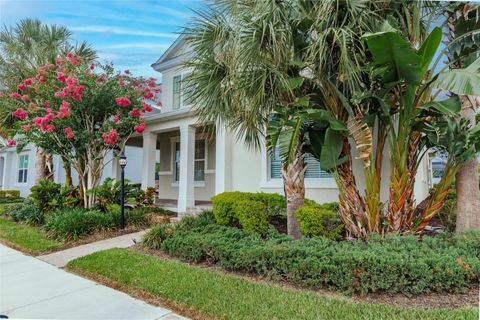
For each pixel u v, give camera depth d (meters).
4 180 20.50
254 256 4.30
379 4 4.84
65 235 6.93
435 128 4.64
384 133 5.10
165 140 14.15
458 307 3.22
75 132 8.91
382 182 6.55
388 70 4.23
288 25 4.79
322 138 5.43
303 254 4.07
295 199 5.52
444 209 6.62
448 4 5.11
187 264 4.97
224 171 9.12
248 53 4.69
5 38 11.85
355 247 4.30
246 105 5.26
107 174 16.55
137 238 6.91
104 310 3.55
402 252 3.95
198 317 3.26
